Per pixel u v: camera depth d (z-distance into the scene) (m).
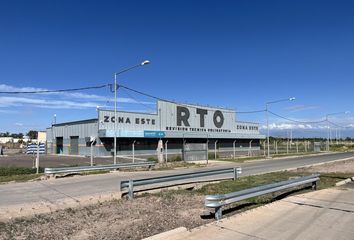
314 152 67.00
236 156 52.31
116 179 19.64
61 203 11.88
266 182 17.59
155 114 53.91
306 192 13.62
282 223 8.52
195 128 61.53
